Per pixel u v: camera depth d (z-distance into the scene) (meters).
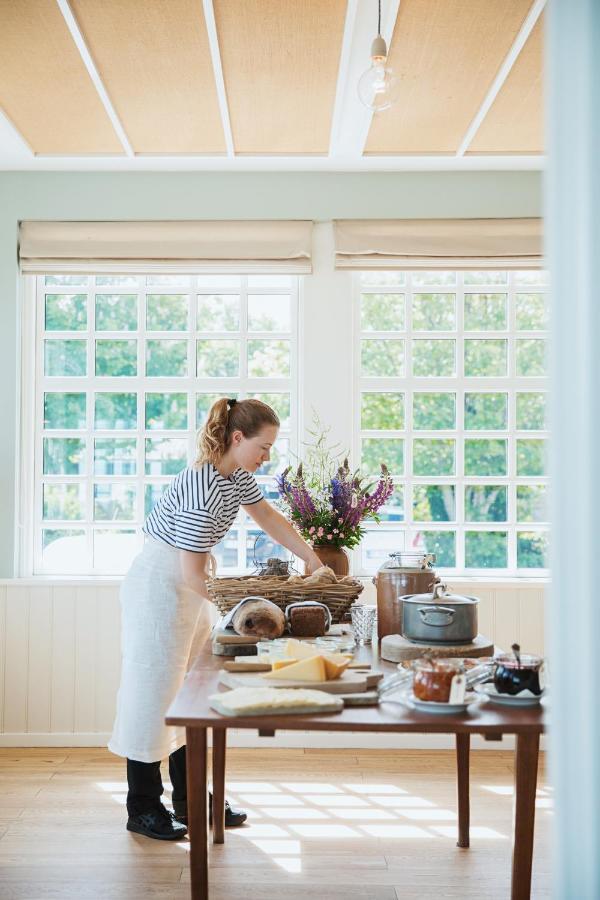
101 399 4.64
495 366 4.66
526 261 4.50
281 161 4.37
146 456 4.64
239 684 1.96
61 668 4.38
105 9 2.94
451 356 4.67
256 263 4.49
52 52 3.26
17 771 3.95
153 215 4.51
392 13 2.94
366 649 2.41
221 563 4.58
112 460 4.63
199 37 3.14
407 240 4.49
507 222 4.51
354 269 4.48
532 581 4.46
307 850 3.07
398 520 4.62
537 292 4.65
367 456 4.64
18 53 3.27
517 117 3.84
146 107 3.74
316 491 4.27
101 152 4.26
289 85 3.52
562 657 1.21
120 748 3.04
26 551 4.52
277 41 3.16
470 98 3.65
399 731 1.71
